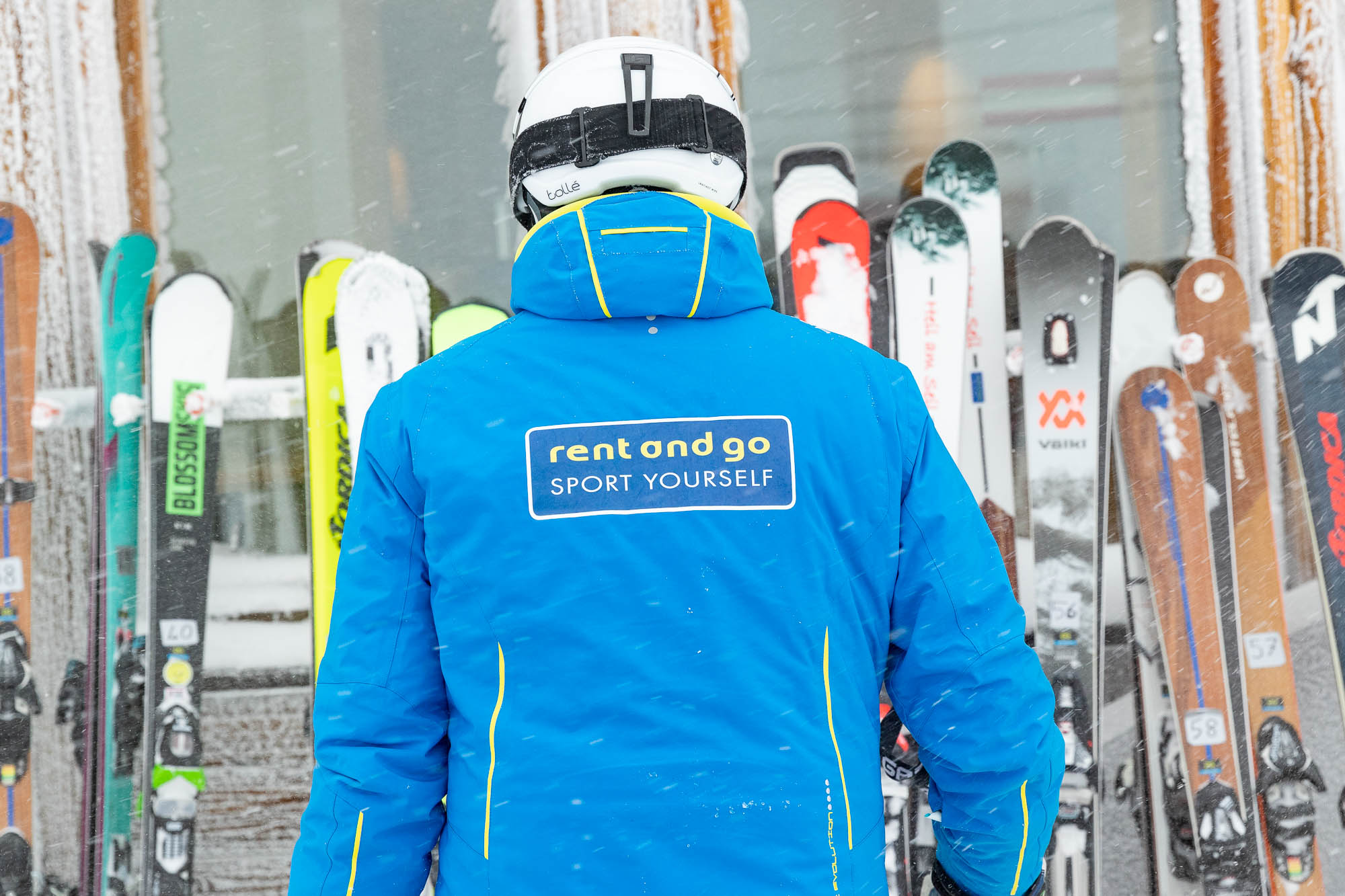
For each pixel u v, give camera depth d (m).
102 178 1.99
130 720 1.99
